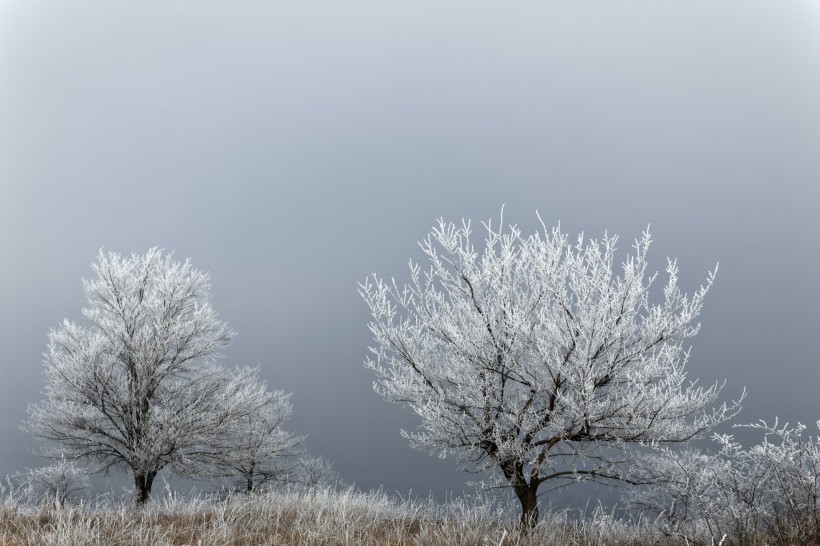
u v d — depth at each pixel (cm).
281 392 2067
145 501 1373
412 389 905
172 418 1427
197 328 1538
